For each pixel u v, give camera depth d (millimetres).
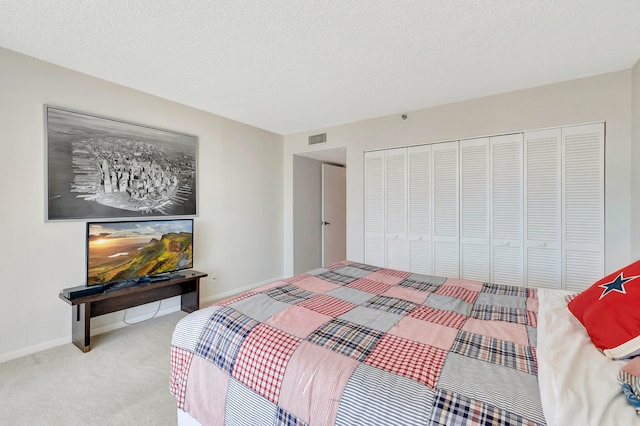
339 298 1637
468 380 882
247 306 1481
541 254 2709
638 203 2219
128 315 2842
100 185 2580
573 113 2547
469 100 3006
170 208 3080
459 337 1165
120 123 2686
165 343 2469
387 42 1947
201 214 3393
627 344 868
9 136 2137
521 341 1125
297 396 980
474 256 3023
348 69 2336
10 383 1907
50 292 2354
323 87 2699
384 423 817
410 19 1703
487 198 2941
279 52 2070
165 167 3029
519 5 1585
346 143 3854
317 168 4930
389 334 1195
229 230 3709
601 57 2168
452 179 3121
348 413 874
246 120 3742
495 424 735
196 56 2129
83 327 2324
